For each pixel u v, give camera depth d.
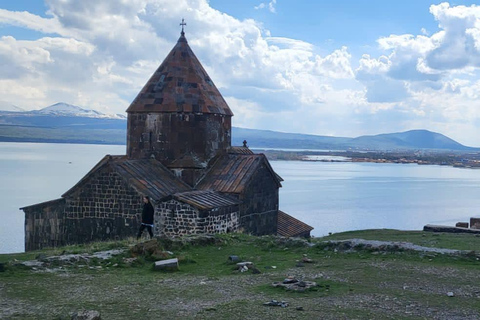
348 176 178.25
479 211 86.25
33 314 9.90
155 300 11.10
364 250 16.94
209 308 10.37
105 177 24.66
